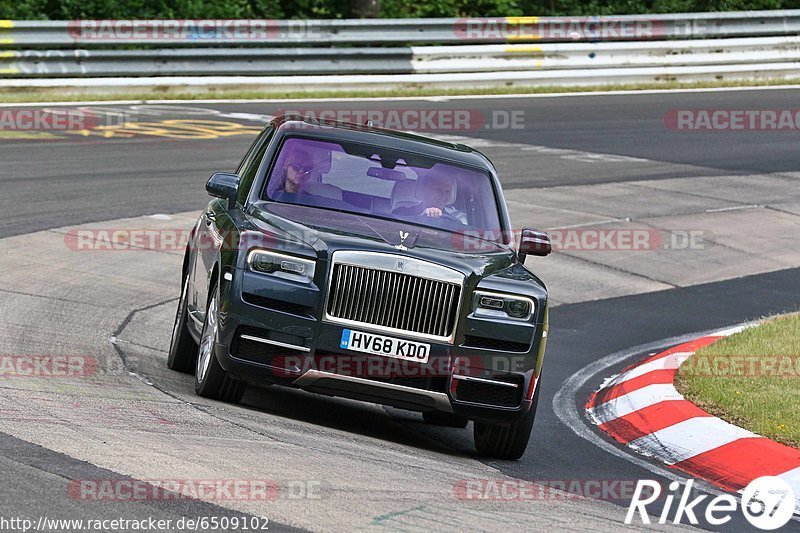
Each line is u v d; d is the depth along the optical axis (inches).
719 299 1481.3
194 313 903.7
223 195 870.4
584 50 2883.9
